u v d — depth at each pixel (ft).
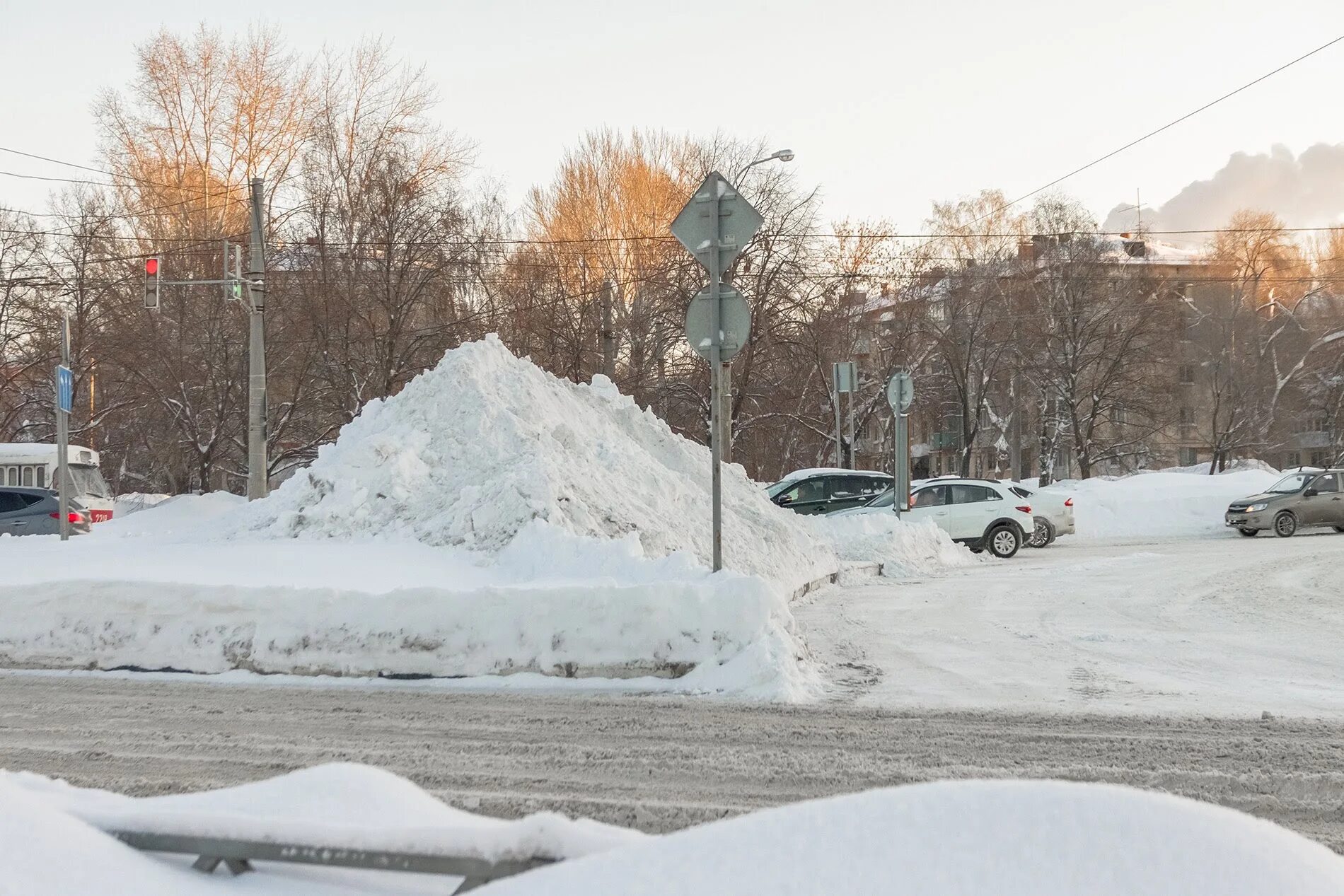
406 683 28.09
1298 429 197.67
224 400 114.52
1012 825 5.58
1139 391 174.91
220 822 8.09
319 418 120.67
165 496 133.69
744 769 19.20
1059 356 170.81
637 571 34.09
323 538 41.63
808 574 50.72
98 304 126.11
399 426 48.14
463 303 117.60
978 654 32.71
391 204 109.91
